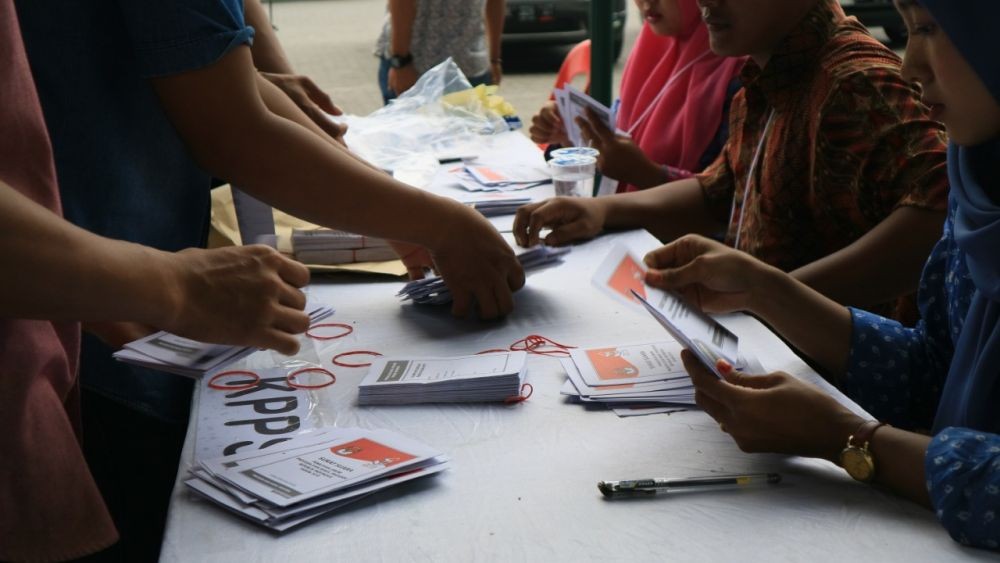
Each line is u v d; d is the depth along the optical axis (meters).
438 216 1.81
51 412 1.23
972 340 1.46
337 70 9.48
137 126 1.69
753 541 1.18
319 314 1.90
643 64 3.56
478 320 1.89
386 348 1.77
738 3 2.17
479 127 3.37
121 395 1.71
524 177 2.86
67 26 1.54
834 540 1.18
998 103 1.40
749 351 1.69
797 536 1.19
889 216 2.03
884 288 2.01
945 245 1.68
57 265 1.12
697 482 1.30
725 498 1.28
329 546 1.20
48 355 1.23
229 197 2.40
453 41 4.96
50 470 1.22
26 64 1.23
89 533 1.26
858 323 1.72
